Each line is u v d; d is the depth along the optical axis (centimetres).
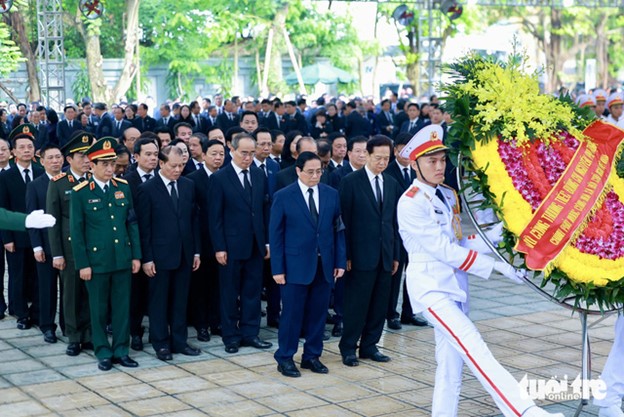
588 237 506
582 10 4144
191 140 922
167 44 3719
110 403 620
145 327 858
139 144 758
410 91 3084
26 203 785
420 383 661
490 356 509
